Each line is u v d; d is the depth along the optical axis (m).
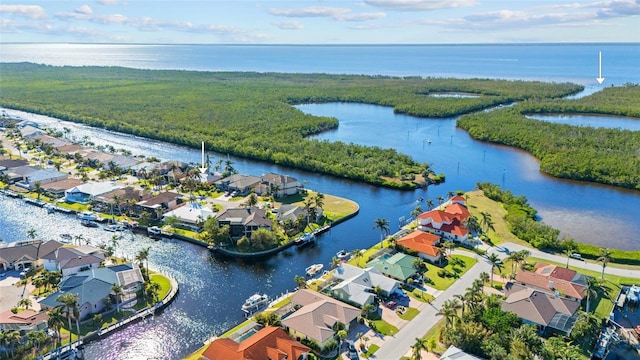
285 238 138.50
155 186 183.75
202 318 100.62
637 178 191.50
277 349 84.69
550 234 134.62
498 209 164.88
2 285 110.19
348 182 198.38
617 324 97.62
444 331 91.38
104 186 172.62
